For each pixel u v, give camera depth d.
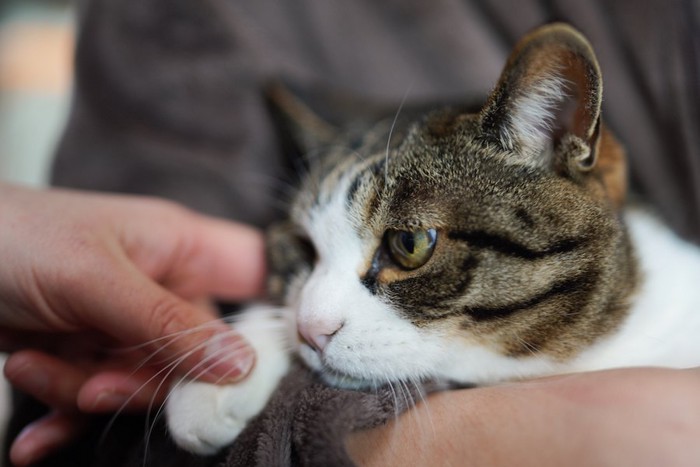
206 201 0.42
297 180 0.39
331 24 0.43
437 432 0.27
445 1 0.43
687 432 0.23
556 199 0.29
